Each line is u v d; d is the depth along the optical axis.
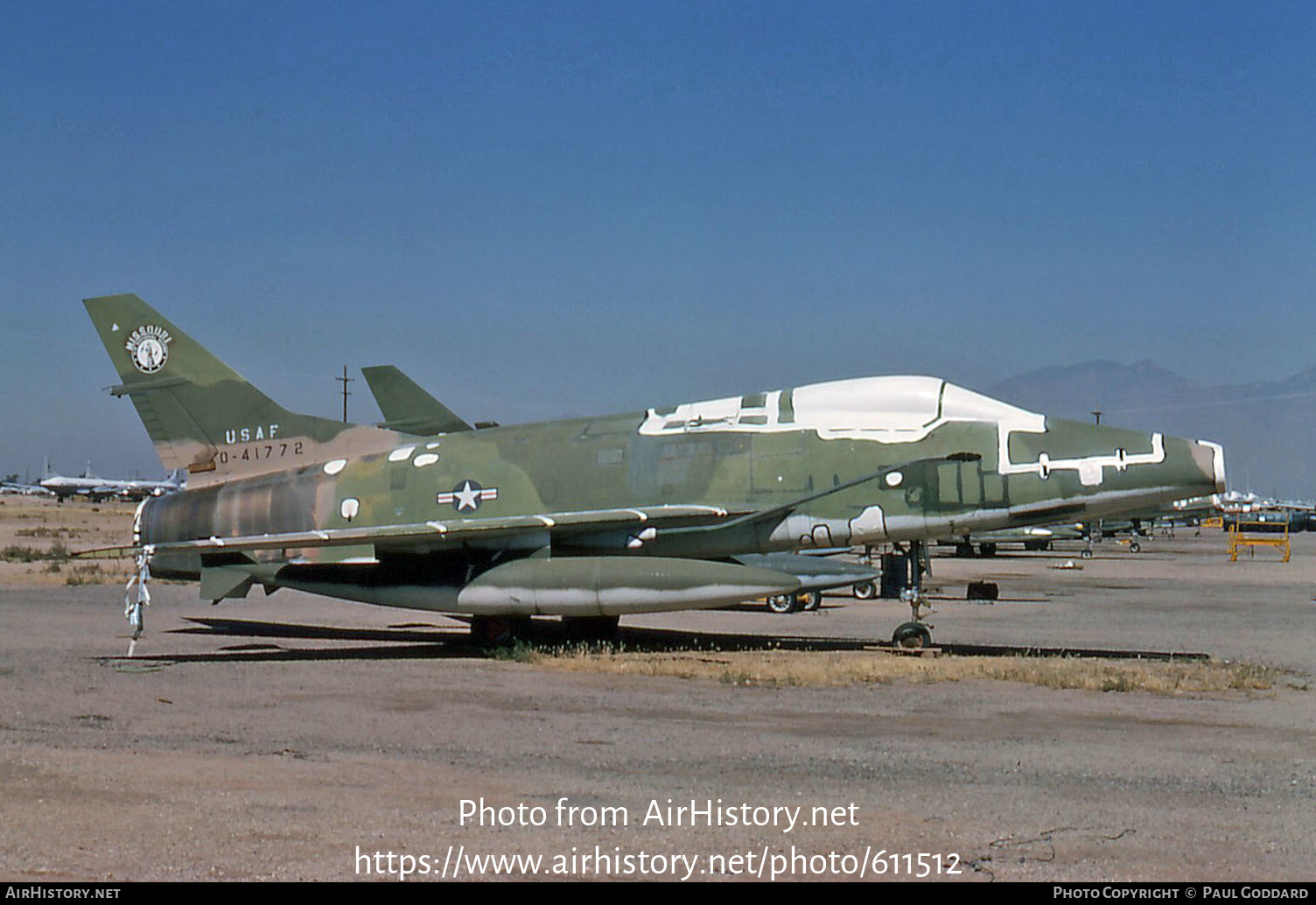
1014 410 18.22
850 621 24.00
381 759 10.01
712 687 14.24
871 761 10.06
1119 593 32.81
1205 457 16.95
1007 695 13.75
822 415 18.86
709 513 18.39
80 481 166.38
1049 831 7.97
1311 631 21.98
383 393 30.83
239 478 21.97
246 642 19.33
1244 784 9.32
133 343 22.55
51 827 7.79
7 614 23.22
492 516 19.75
